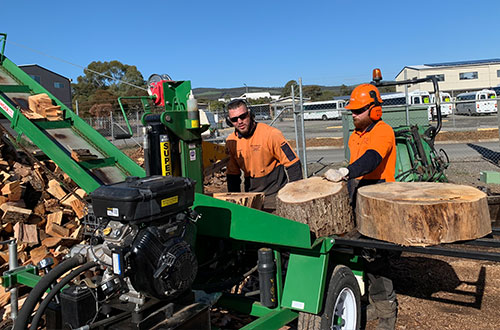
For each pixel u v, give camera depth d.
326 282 3.03
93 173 4.05
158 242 2.22
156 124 2.81
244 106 4.04
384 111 10.42
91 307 2.34
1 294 3.86
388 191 2.78
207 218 2.98
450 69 44.94
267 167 4.26
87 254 2.43
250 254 3.61
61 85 38.34
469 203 2.41
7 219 4.69
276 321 2.89
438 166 7.39
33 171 5.45
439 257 5.62
